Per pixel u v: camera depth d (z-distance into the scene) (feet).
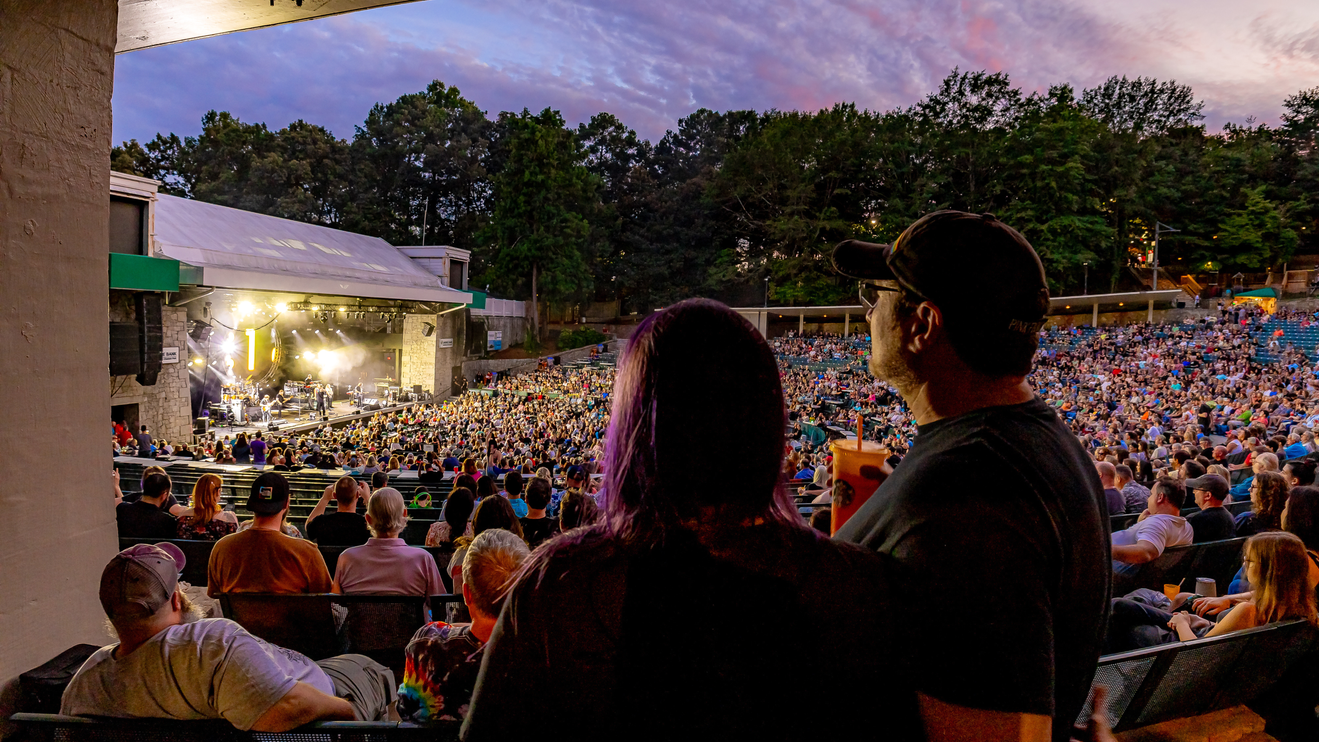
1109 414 71.92
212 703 6.36
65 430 8.50
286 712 6.39
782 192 186.60
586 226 171.94
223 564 11.38
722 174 190.19
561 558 2.72
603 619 2.55
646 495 2.64
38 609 8.15
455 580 10.61
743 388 2.66
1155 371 108.58
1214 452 37.52
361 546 12.05
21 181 7.87
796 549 2.64
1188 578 14.57
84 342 8.75
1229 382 91.25
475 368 135.54
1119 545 13.24
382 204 189.16
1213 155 189.06
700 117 225.76
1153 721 8.71
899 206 174.70
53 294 8.30
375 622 10.96
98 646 8.89
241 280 74.02
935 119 181.57
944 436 3.15
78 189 8.62
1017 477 2.74
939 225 3.28
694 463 2.58
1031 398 3.31
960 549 2.55
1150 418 64.64
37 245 8.08
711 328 2.78
